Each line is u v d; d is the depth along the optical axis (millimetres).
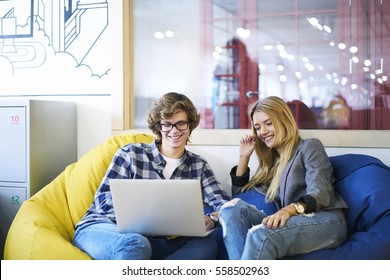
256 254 2020
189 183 1989
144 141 2977
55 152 3180
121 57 3250
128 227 2133
